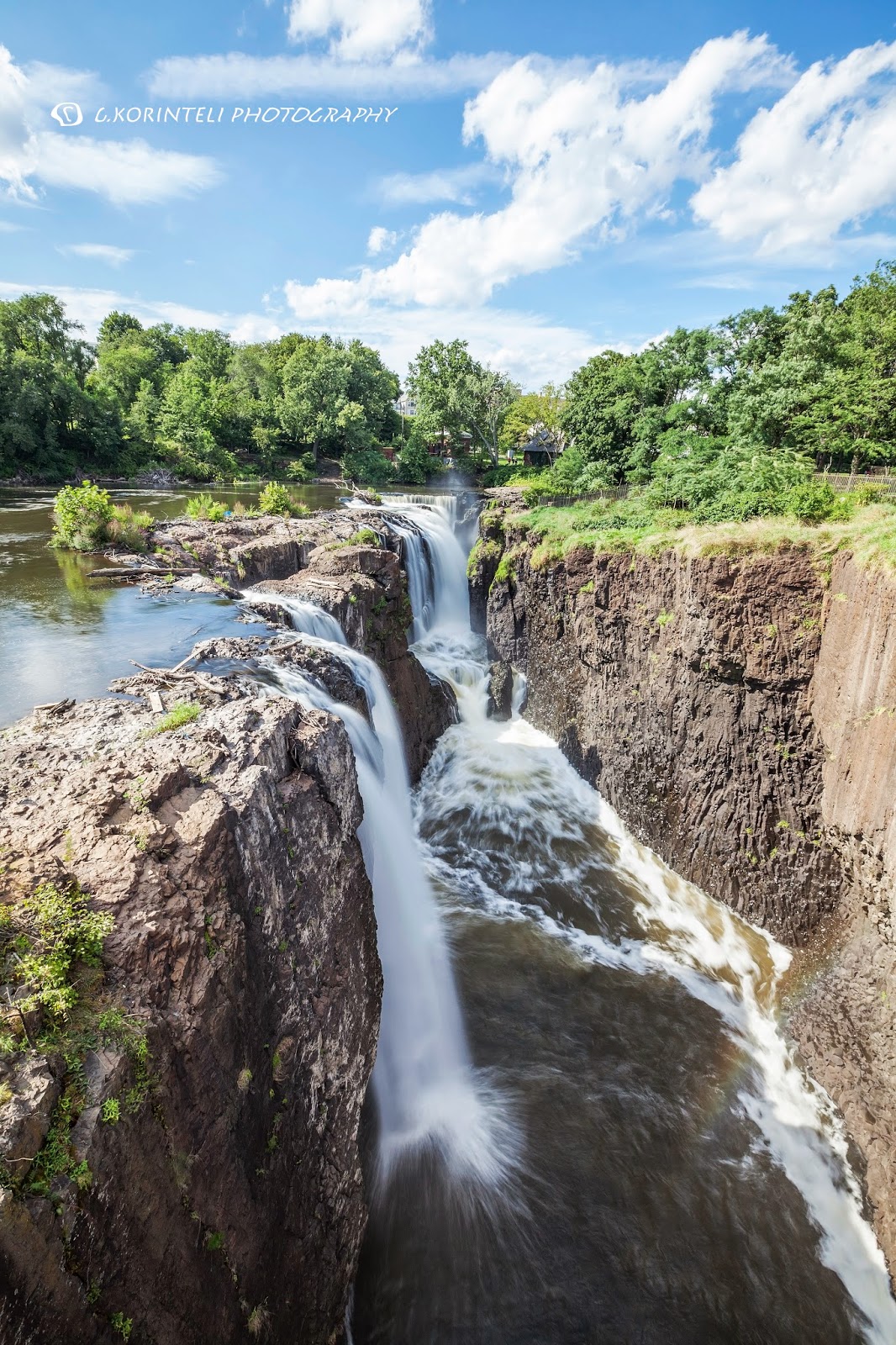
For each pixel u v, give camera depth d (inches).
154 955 279.0
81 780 354.6
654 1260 479.8
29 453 2466.8
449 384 3026.6
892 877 606.2
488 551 1535.4
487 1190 510.0
